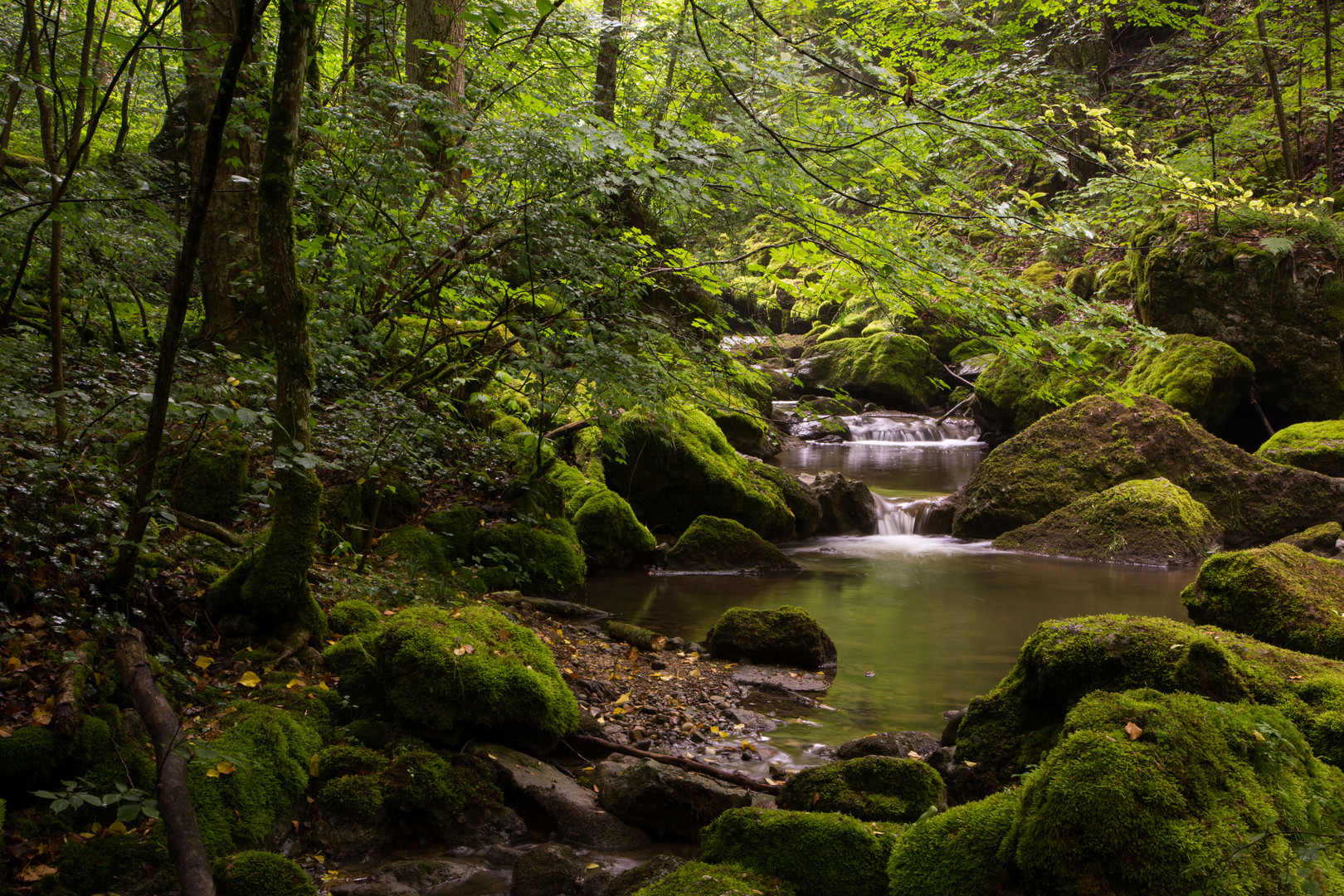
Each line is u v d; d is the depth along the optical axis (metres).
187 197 6.10
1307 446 10.70
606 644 6.01
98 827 3.05
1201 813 2.40
